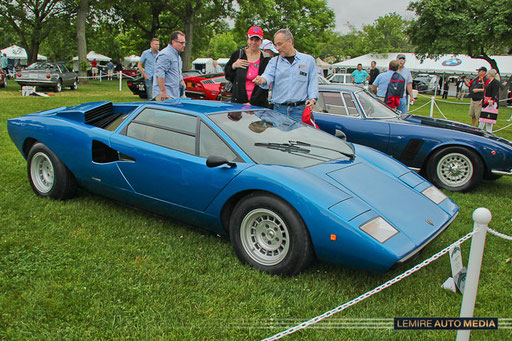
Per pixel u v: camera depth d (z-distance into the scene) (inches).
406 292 110.3
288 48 207.2
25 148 175.3
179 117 140.4
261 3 1106.1
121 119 155.3
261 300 102.5
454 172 212.8
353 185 117.7
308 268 119.0
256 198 113.7
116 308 97.3
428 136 214.8
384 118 236.7
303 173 115.0
